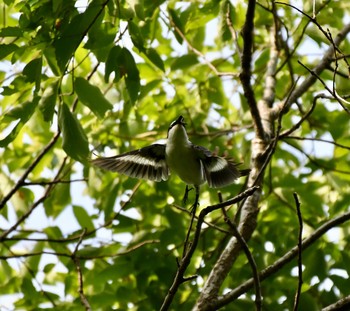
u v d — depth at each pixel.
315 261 11.54
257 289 7.83
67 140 9.02
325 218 12.75
